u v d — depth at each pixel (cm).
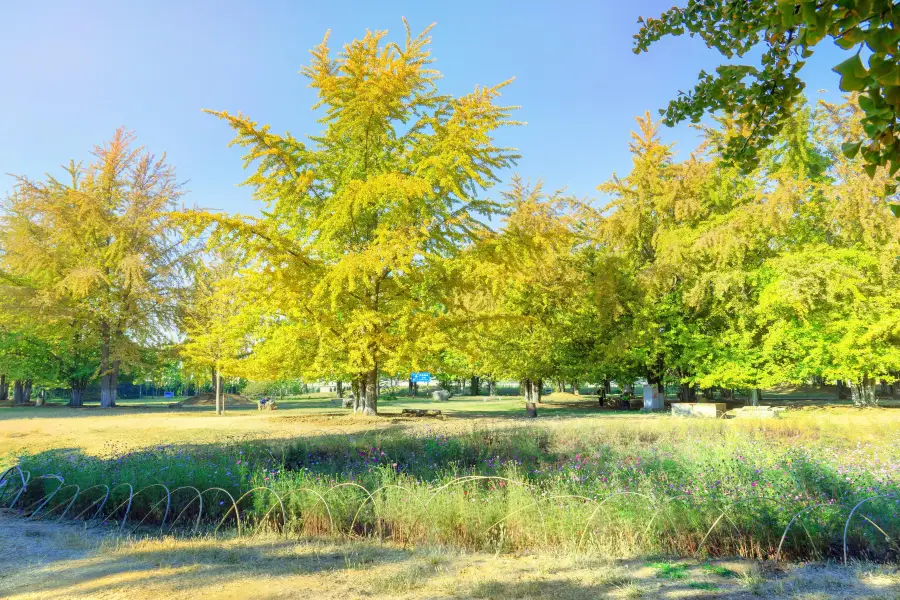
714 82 332
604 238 2773
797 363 2328
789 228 2547
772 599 435
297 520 702
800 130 2572
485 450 1198
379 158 2070
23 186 3259
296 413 2594
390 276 2109
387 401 4097
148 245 3428
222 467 891
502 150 1855
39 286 3516
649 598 443
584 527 616
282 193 1816
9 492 911
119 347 3353
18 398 4166
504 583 484
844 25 143
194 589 477
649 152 2741
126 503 798
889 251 2256
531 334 2409
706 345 2475
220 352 2627
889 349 2198
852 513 560
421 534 646
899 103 144
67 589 484
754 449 984
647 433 1380
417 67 1884
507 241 1928
